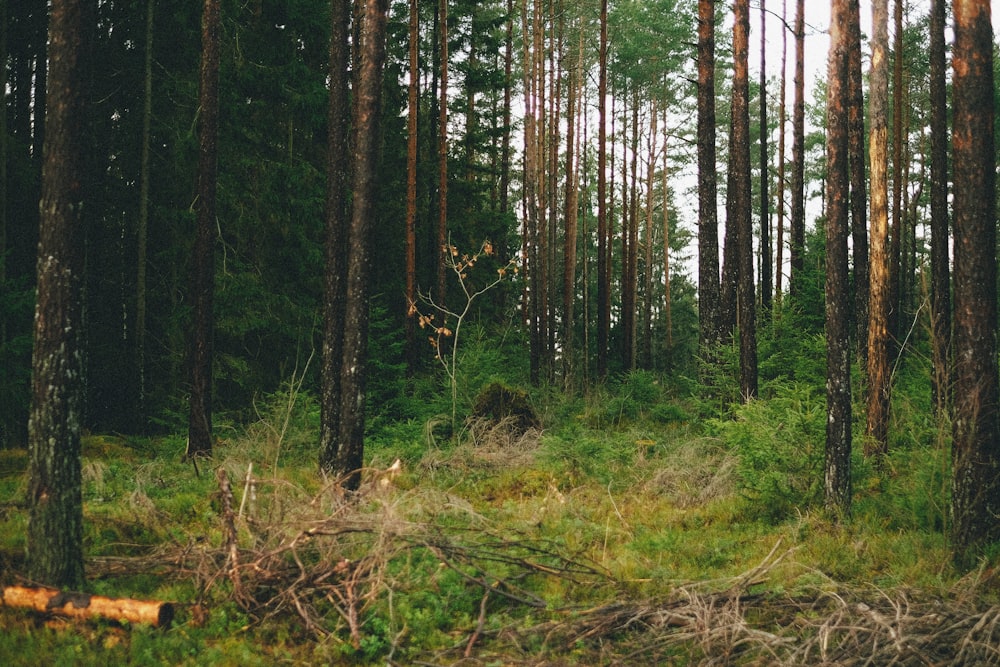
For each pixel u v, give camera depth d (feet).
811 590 21.42
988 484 24.23
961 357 25.05
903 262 83.87
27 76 56.24
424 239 79.15
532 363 79.30
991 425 24.48
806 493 31.17
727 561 25.52
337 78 39.29
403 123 82.12
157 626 18.65
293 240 62.49
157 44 57.98
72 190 20.71
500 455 43.09
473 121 102.89
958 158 25.31
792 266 72.64
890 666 16.52
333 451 38.01
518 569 23.93
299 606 19.26
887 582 22.33
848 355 29.37
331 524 22.48
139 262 51.98
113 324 56.85
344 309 38.83
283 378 61.52
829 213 29.71
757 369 49.83
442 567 22.98
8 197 51.01
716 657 17.84
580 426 56.03
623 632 19.56
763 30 78.54
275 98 62.95
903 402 38.68
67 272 20.65
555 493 35.22
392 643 18.61
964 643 16.61
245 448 44.32
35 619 18.98
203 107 44.16
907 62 90.27
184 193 57.06
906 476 32.96
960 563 23.79
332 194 38.88
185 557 22.75
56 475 20.52
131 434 53.42
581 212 143.84
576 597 22.25
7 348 39.63
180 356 56.95
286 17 62.69
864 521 28.71
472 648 18.74
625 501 34.94
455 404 53.06
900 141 72.33
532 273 82.64
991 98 24.94
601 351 88.12
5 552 22.40
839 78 29.71
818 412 32.58
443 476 40.73
